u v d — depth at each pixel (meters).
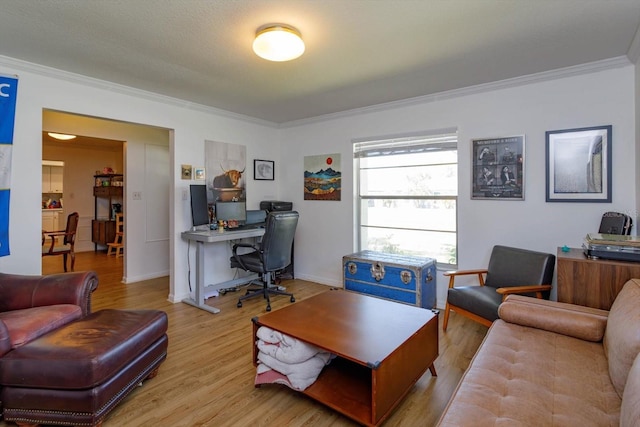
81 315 2.35
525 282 2.79
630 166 2.68
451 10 1.99
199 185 3.96
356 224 4.40
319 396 1.88
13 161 2.73
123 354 1.87
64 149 7.38
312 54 2.59
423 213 3.89
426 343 2.12
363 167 4.35
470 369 1.58
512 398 1.34
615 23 2.14
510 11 2.00
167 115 3.79
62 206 7.39
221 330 3.08
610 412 1.26
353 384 1.99
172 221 3.92
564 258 2.15
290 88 3.41
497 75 3.04
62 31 2.23
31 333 1.94
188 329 3.10
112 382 1.81
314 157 4.73
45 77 2.89
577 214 2.91
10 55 2.61
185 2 1.89
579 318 1.88
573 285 2.12
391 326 2.07
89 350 1.75
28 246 2.81
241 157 4.61
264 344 2.11
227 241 4.54
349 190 4.39
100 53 2.57
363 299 2.60
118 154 8.07
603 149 2.78
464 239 3.50
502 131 3.25
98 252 7.38
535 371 1.54
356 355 1.71
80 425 1.71
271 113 4.43
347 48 2.48
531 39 2.35
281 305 3.78
